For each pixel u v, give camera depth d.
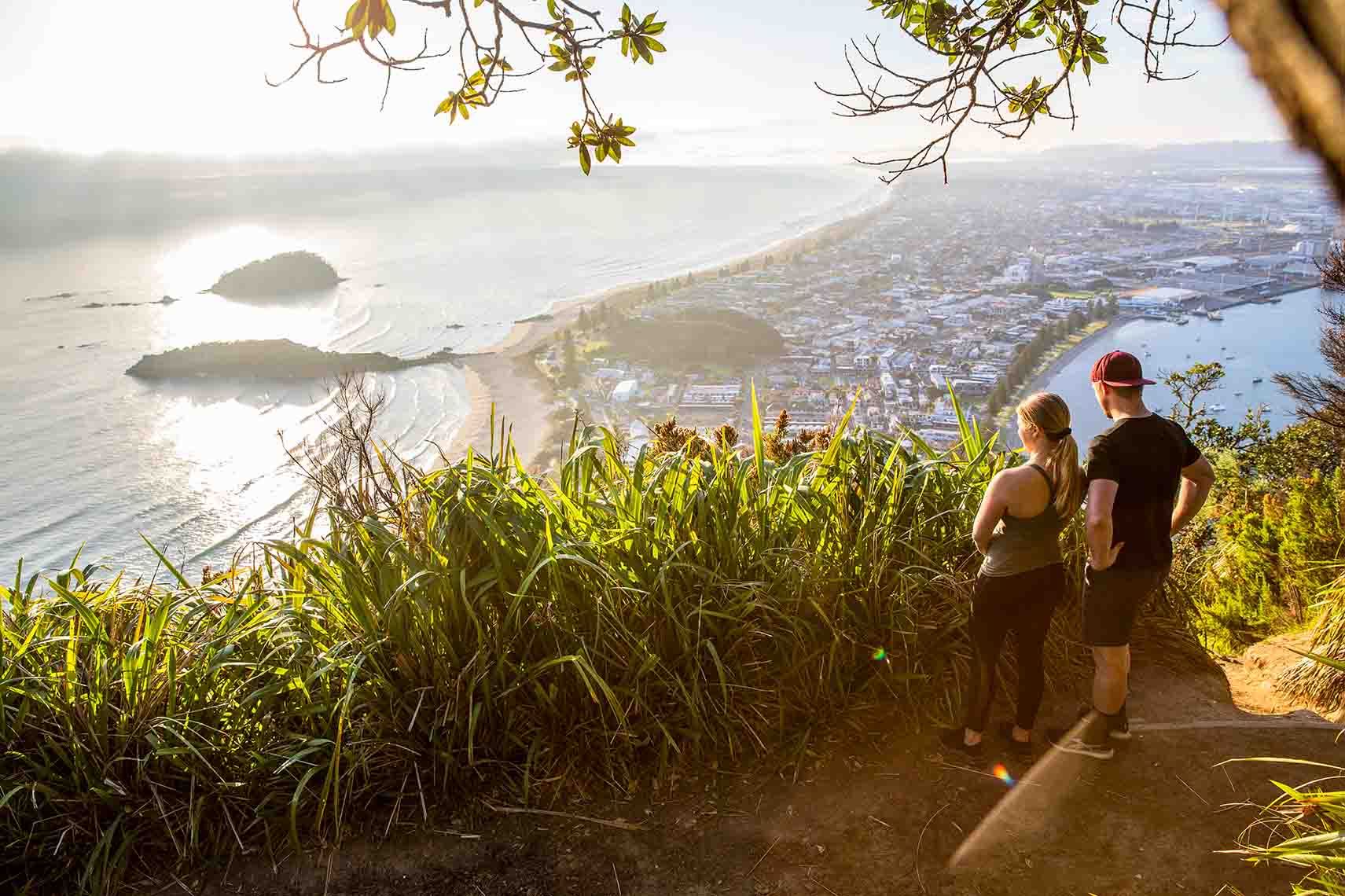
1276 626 5.01
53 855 2.54
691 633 2.99
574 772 2.90
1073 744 3.06
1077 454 2.79
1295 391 7.53
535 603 2.90
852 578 3.24
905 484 3.49
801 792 2.89
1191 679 3.58
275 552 3.04
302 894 2.55
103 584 3.04
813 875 2.59
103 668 2.71
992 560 2.89
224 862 2.63
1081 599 3.61
